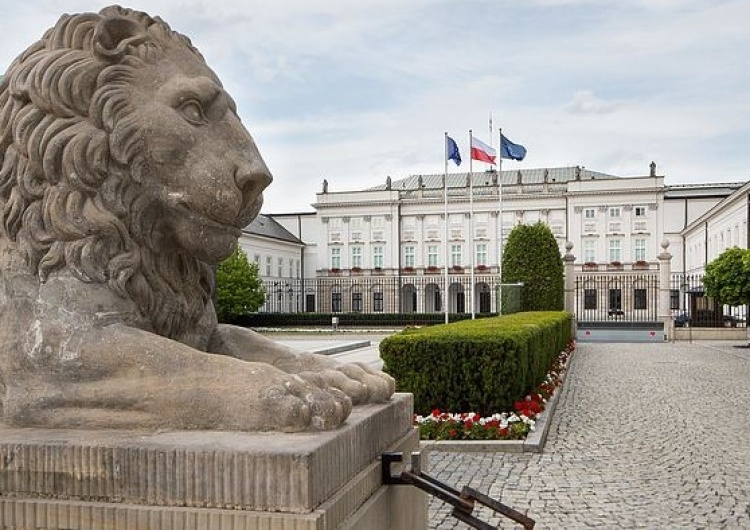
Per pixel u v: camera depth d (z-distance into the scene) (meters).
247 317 43.50
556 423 8.87
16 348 2.26
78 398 2.18
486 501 2.23
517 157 35.66
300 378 2.20
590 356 19.91
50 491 1.92
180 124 2.38
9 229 2.39
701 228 52.78
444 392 8.14
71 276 2.31
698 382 13.26
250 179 2.42
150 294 2.46
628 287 56.12
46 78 2.33
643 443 7.60
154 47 2.46
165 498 1.85
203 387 2.12
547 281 28.06
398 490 2.51
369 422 2.30
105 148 2.34
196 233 2.43
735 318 32.38
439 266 59.75
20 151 2.37
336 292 61.59
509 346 8.08
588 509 5.20
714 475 6.20
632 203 56.31
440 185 65.31
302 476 1.76
